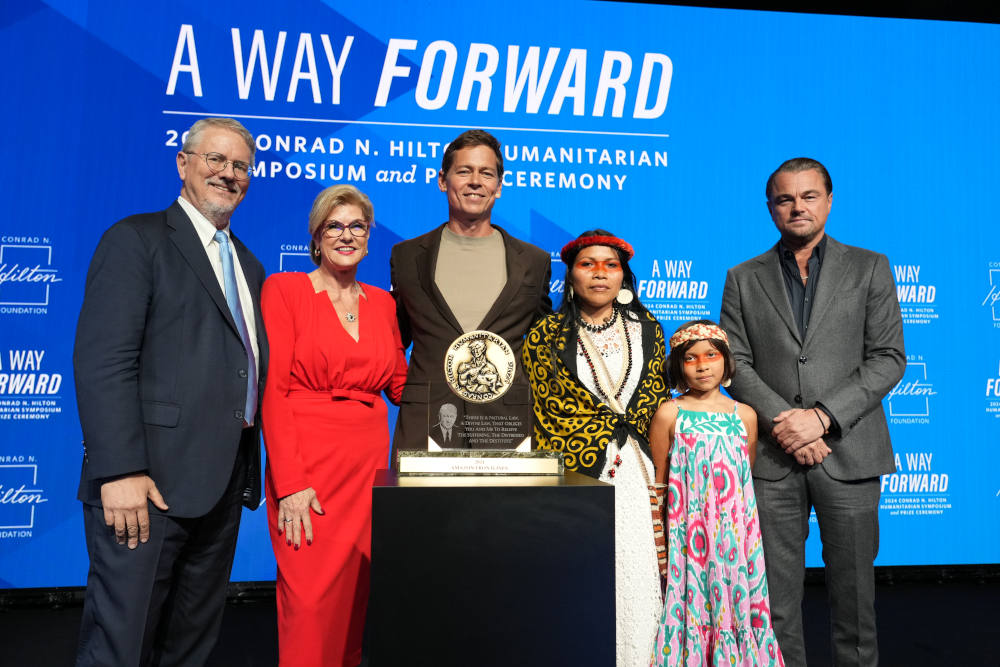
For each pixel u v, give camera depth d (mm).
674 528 2213
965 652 3061
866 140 4105
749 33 4078
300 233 3768
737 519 2195
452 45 3893
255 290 2176
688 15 4043
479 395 1734
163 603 1958
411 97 3869
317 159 3793
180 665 2068
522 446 1728
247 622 3396
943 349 4074
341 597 2127
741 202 4051
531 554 1542
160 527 1878
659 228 4000
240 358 2008
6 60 3588
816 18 4117
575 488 1558
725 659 2119
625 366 2225
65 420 3582
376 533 1507
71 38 3639
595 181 3969
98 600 1859
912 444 4020
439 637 1514
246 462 2117
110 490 1811
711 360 2242
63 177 3607
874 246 4074
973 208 4148
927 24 4184
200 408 1927
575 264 2238
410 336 2652
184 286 1948
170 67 3693
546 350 2229
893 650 3082
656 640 2096
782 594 2477
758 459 2506
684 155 4027
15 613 3445
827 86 4105
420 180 3867
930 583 3982
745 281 2646
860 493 2447
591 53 3977
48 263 3584
